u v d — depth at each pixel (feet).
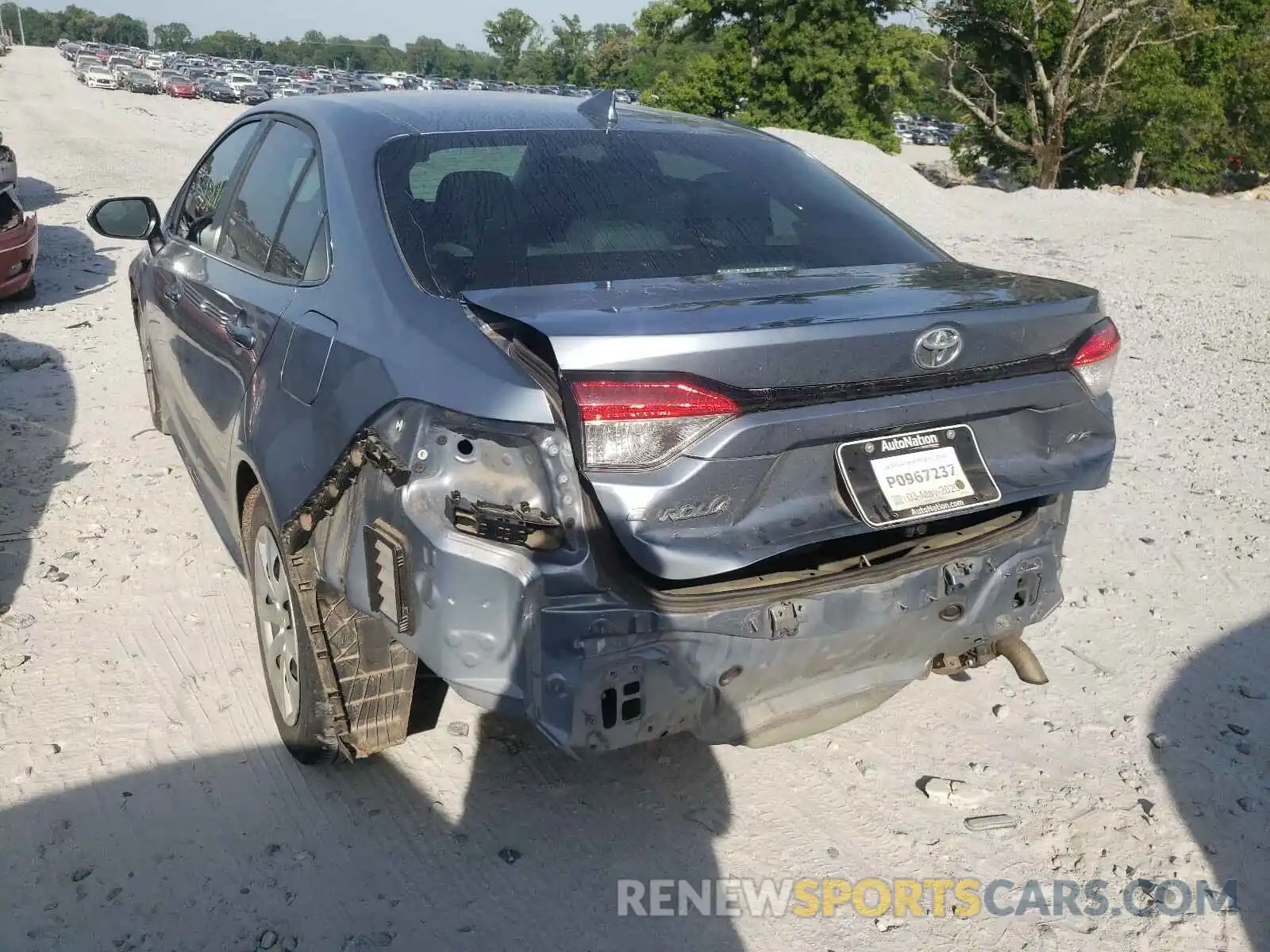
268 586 10.69
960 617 9.05
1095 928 9.03
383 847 9.57
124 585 13.93
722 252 9.68
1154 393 25.48
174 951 8.39
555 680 7.63
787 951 8.68
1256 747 11.41
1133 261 49.85
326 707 9.71
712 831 9.98
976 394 8.61
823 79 123.85
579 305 7.98
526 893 9.14
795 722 8.82
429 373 7.97
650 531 7.54
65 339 25.82
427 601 7.82
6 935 8.45
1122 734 11.60
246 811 9.94
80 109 124.98
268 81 228.22
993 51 135.13
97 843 9.45
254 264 11.62
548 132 10.92
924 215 66.33
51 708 11.31
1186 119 128.36
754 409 7.71
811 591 8.20
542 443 7.52
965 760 11.13
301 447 9.26
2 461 17.93
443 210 9.52
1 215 28.63
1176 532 16.90
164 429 18.35
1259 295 40.37
